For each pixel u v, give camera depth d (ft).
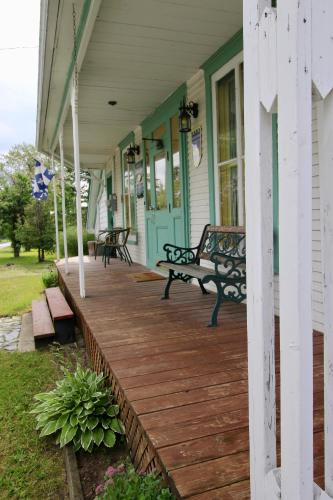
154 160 19.34
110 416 7.14
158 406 5.65
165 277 17.76
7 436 7.81
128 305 12.19
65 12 9.51
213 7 9.82
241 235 11.01
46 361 12.01
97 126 21.80
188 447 4.61
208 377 6.64
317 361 7.11
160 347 8.21
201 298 12.92
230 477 4.06
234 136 11.87
